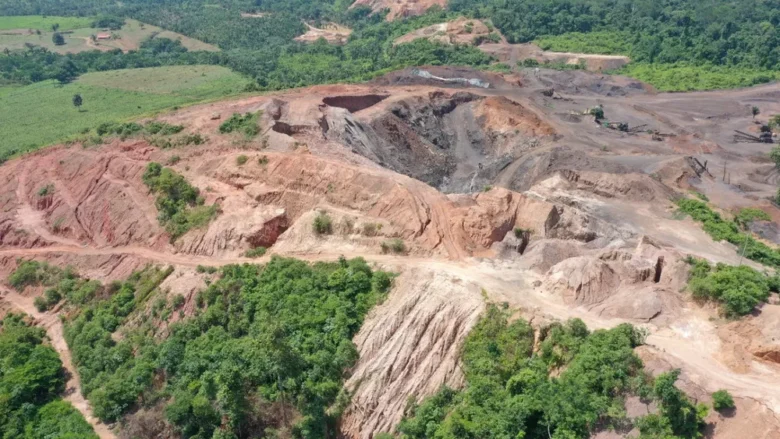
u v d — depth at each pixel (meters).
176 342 59.66
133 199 81.44
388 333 55.28
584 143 103.38
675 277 54.56
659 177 89.12
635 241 70.00
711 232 73.56
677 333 47.62
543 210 70.75
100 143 95.62
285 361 51.62
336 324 56.59
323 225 69.62
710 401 40.31
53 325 70.25
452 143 110.62
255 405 51.03
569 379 43.81
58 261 78.44
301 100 102.00
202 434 51.53
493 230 67.44
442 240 65.31
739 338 45.75
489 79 135.12
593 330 48.69
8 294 77.00
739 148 108.75
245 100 109.25
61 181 92.06
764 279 50.50
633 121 120.06
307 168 76.25
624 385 42.50
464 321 53.19
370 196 71.56
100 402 55.94
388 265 62.09
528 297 54.47
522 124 109.19
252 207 75.00
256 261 68.38
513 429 42.31
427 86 127.81
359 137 95.12
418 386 51.44
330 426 51.75
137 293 69.06
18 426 56.62
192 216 75.94
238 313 61.28
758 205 84.50
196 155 85.94
